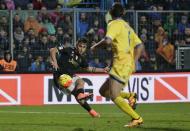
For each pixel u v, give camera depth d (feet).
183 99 138.51
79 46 98.37
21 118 98.22
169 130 76.89
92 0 166.40
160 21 146.30
